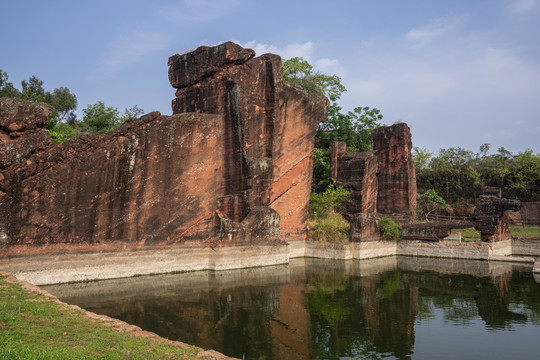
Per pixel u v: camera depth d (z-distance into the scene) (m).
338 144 32.53
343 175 31.88
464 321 13.98
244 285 18.30
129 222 18.33
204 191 21.47
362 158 31.14
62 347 7.02
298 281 19.88
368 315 14.57
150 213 19.11
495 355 10.84
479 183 48.56
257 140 23.55
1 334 7.32
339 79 42.38
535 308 15.78
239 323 12.97
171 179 19.98
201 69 23.78
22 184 15.10
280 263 23.83
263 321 13.30
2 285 11.68
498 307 15.89
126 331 8.51
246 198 22.42
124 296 15.18
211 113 23.09
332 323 13.54
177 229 20.12
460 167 50.97
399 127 38.66
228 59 22.61
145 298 15.16
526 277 22.16
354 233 27.48
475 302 16.66
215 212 21.78
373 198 32.38
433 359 10.56
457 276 22.31
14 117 14.90
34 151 15.45
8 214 14.72
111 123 45.09
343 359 10.45
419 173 53.16
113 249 17.75
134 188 18.53
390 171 38.88
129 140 18.38
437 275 22.53
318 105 27.50
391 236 29.83
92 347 7.18
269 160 24.11
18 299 10.30
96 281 16.97
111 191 17.73
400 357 10.66
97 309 13.38
